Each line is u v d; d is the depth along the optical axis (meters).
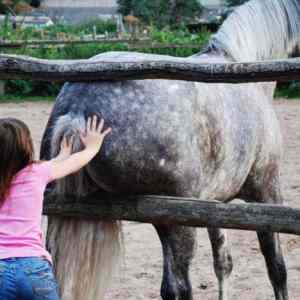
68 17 76.00
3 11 52.84
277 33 6.16
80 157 4.45
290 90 23.86
